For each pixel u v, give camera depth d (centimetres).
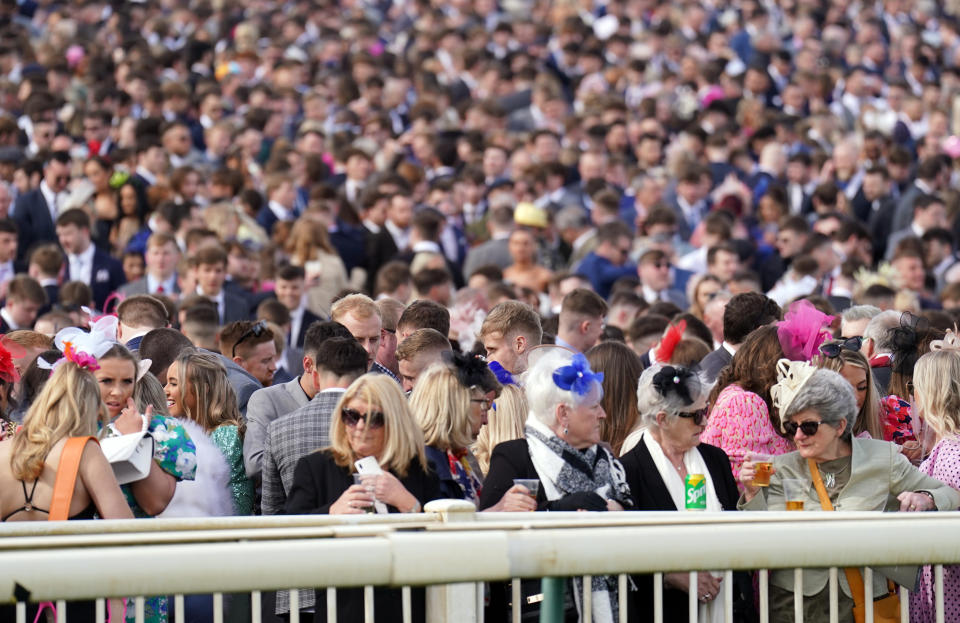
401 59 8756
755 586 2108
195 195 5572
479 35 9262
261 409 2553
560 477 2052
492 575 1363
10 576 1256
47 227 5450
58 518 1905
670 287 5231
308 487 2073
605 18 10181
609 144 7294
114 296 4441
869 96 8694
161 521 1612
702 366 2877
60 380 1969
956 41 10625
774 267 5500
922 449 2539
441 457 2153
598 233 5222
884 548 1491
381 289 4509
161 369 2767
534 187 6306
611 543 1407
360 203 6075
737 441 2312
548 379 2084
